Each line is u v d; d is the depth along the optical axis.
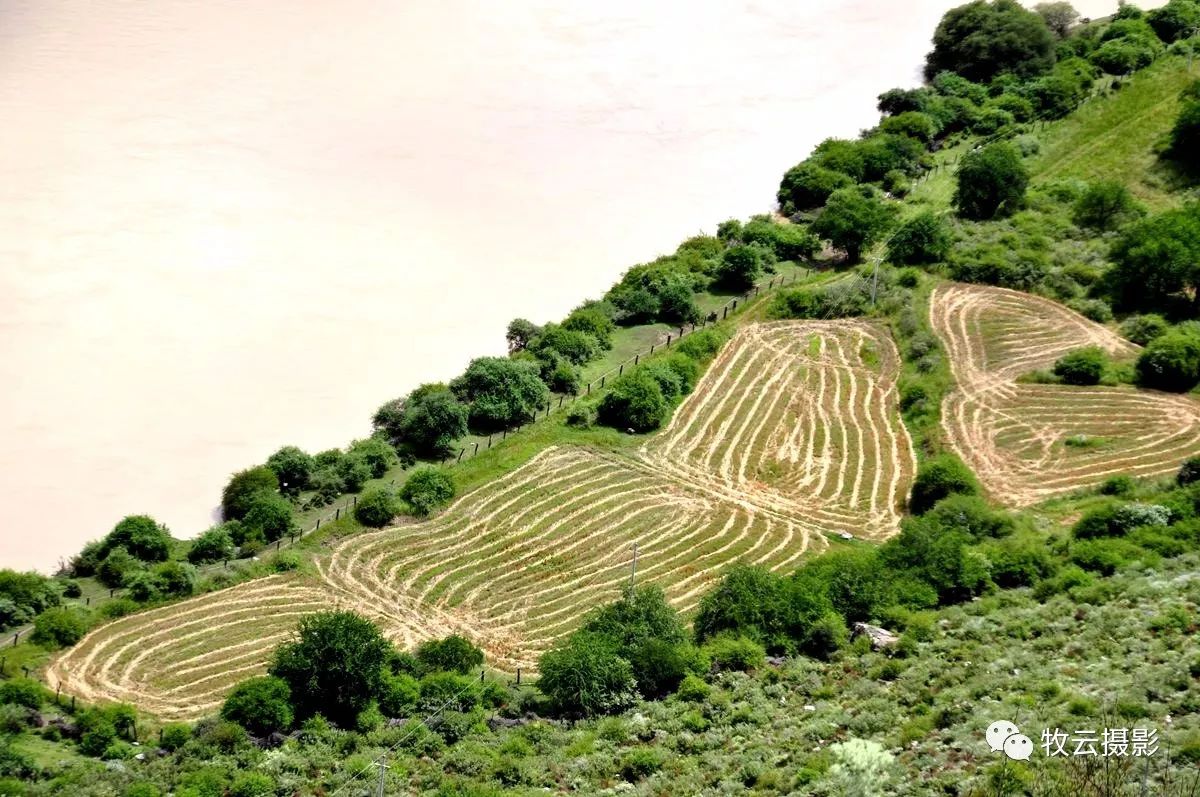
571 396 115.25
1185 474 96.56
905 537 86.44
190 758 69.56
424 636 86.50
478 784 66.62
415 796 66.19
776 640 79.31
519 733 72.88
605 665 75.75
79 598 88.75
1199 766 56.50
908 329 123.88
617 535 98.44
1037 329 123.25
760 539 98.31
